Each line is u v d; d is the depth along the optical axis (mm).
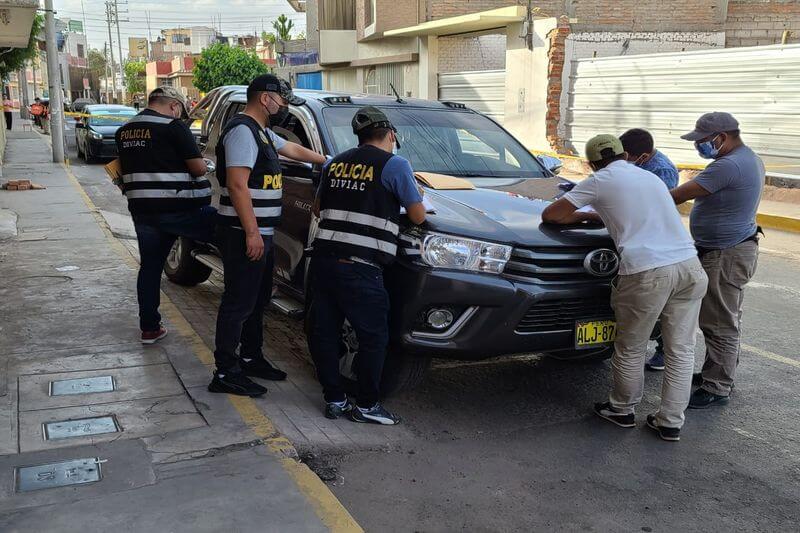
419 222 3838
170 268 7133
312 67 30109
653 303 3941
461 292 3881
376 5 22453
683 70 15289
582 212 4238
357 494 3502
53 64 18875
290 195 5059
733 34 20781
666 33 19219
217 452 3627
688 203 13094
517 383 4957
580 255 4070
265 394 4449
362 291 3871
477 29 19844
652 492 3602
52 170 17391
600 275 4113
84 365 4727
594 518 3361
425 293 3910
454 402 4613
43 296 6297
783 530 3303
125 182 4961
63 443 3670
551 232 4109
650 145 4613
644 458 3945
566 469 3805
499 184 5000
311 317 4285
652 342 5863
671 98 15633
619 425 4316
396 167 3807
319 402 4449
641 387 4242
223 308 4262
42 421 3914
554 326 4117
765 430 4316
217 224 4250
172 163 4883
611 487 3637
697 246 4543
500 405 4590
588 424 4352
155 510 3102
